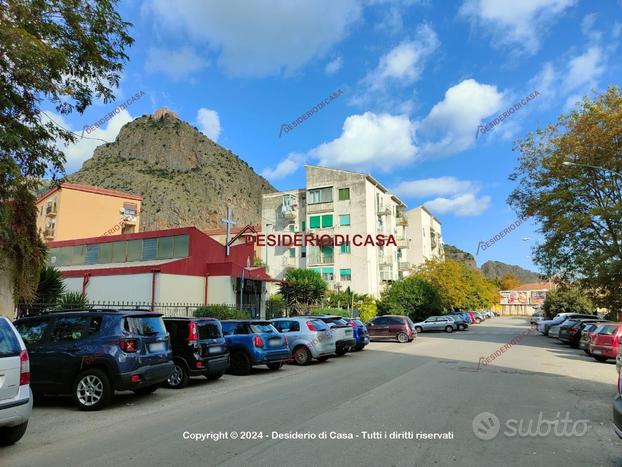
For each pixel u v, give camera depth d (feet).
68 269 91.50
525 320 259.39
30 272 41.45
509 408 26.94
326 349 52.42
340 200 157.69
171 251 85.15
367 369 45.44
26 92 27.55
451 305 172.35
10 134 24.18
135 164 420.77
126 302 75.05
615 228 88.12
